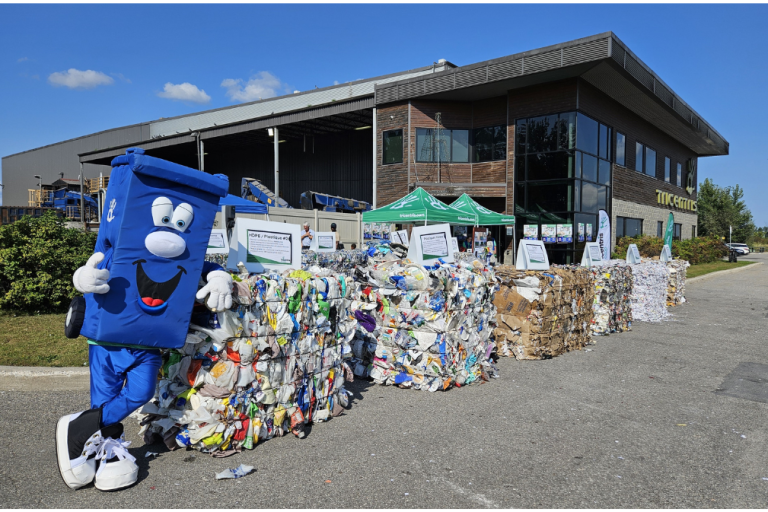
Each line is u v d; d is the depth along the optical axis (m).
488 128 22.95
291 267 4.71
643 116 26.28
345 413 4.65
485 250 18.69
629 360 7.02
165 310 3.23
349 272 5.96
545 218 20.91
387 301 5.55
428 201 11.59
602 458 3.76
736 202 63.25
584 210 20.86
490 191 22.34
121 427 3.29
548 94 20.58
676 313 11.87
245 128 29.92
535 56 19.23
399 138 23.50
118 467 3.12
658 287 10.88
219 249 8.64
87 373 5.17
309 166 36.06
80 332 3.27
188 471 3.38
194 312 3.60
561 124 20.27
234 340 3.62
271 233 4.55
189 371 3.51
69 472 3.05
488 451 3.84
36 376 5.09
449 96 22.52
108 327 3.06
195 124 41.72
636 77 20.09
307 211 18.77
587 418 4.64
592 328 8.88
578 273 7.77
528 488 3.26
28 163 60.94
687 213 36.66
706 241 35.38
